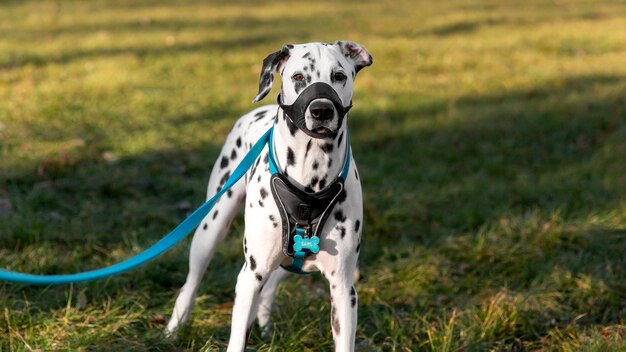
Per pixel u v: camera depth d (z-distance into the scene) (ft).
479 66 39.27
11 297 14.38
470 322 13.94
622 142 25.30
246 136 12.94
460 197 21.39
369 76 36.78
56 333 13.12
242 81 35.29
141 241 17.93
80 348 12.60
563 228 18.38
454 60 40.52
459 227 19.61
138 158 23.81
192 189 21.70
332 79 9.95
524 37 47.47
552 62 39.88
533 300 15.02
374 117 28.99
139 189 21.53
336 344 10.83
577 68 37.96
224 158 13.46
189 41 44.75
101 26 49.62
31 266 15.79
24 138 24.81
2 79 32.78
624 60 40.19
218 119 28.86
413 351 13.23
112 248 17.54
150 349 12.86
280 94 10.49
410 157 24.70
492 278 16.56
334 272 10.81
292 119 9.97
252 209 10.85
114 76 33.88
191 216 10.74
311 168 10.32
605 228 18.58
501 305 14.47
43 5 59.00
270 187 10.61
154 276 16.06
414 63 40.06
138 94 31.37
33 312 14.03
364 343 13.43
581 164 23.68
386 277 16.43
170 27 49.93
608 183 21.77
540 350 13.52
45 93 30.60
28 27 48.19
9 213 18.81
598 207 20.11
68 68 35.78
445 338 13.05
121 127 26.99
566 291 15.76
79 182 21.39
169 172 23.06
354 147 25.94
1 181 21.04
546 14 58.70
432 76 37.11
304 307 14.39
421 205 20.68
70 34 45.91
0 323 13.23
